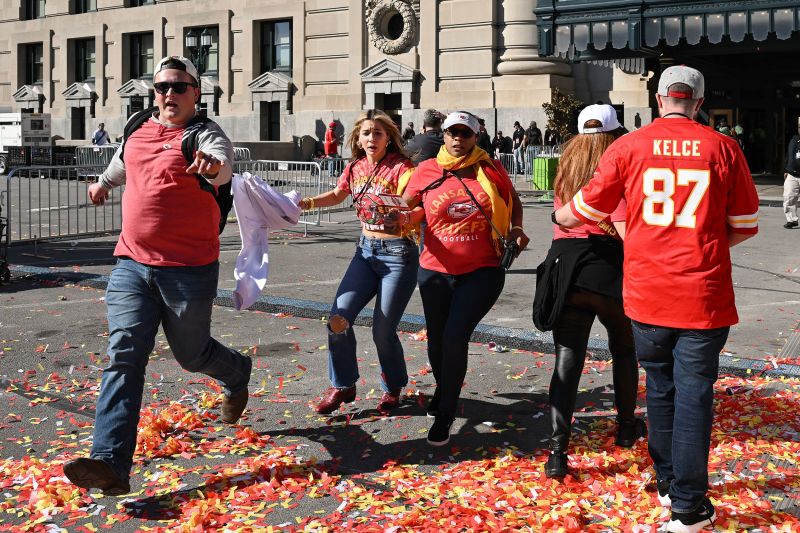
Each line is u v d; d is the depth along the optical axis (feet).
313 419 18.17
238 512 13.44
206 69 128.98
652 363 13.19
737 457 15.52
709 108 104.53
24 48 147.33
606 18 69.05
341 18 115.44
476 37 105.19
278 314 28.84
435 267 17.08
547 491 14.05
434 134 22.99
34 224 55.62
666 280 12.47
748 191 12.49
